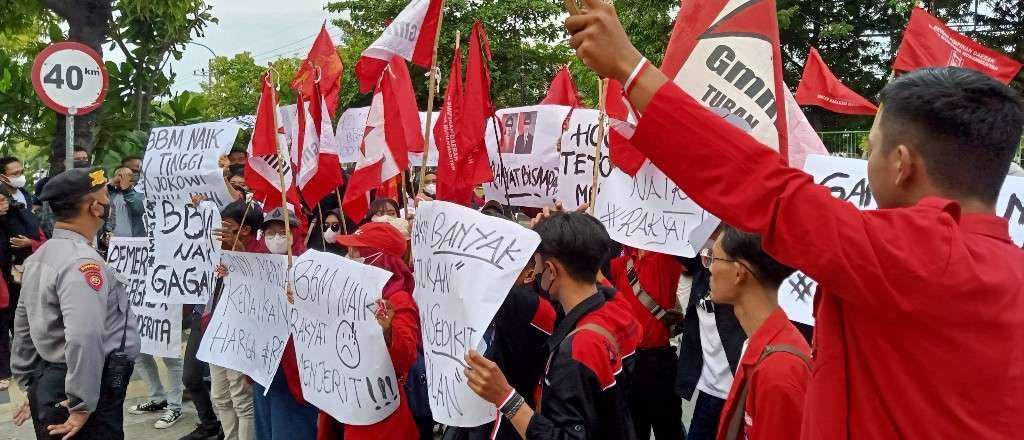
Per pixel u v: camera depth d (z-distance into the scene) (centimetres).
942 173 135
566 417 238
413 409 400
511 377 328
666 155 134
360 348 364
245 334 444
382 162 489
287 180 477
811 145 476
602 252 265
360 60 503
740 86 297
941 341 125
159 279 546
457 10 1953
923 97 134
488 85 450
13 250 816
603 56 136
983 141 132
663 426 445
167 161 552
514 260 271
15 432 610
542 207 520
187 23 1293
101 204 389
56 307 371
